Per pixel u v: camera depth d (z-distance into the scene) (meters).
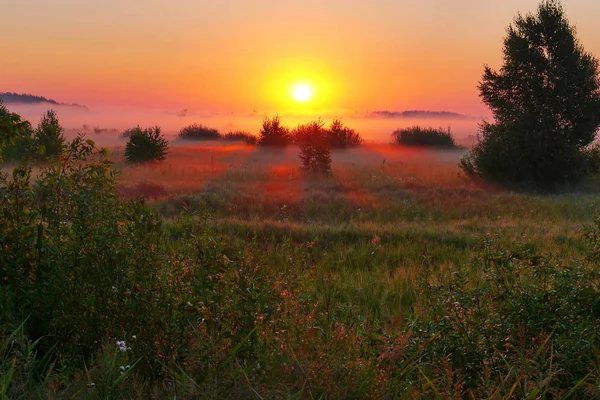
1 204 4.70
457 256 10.64
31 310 4.18
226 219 13.95
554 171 25.41
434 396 3.52
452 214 18.06
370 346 4.25
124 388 3.20
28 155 5.11
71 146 4.93
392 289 7.82
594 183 25.88
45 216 4.56
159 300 4.03
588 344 3.95
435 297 5.16
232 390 3.04
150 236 4.35
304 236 12.62
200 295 4.00
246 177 24.97
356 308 6.24
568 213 18.16
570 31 25.88
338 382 3.22
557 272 4.93
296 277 4.96
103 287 4.11
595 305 4.42
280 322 3.95
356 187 23.22
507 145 25.89
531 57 25.98
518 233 12.77
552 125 25.80
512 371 3.54
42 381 3.42
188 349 3.66
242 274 4.19
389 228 13.76
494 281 4.97
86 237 4.33
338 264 9.82
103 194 4.62
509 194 22.58
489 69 27.16
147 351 3.69
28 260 4.41
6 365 3.36
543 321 4.44
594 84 25.62
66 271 4.25
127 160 30.09
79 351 3.95
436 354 4.13
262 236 12.36
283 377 3.23
